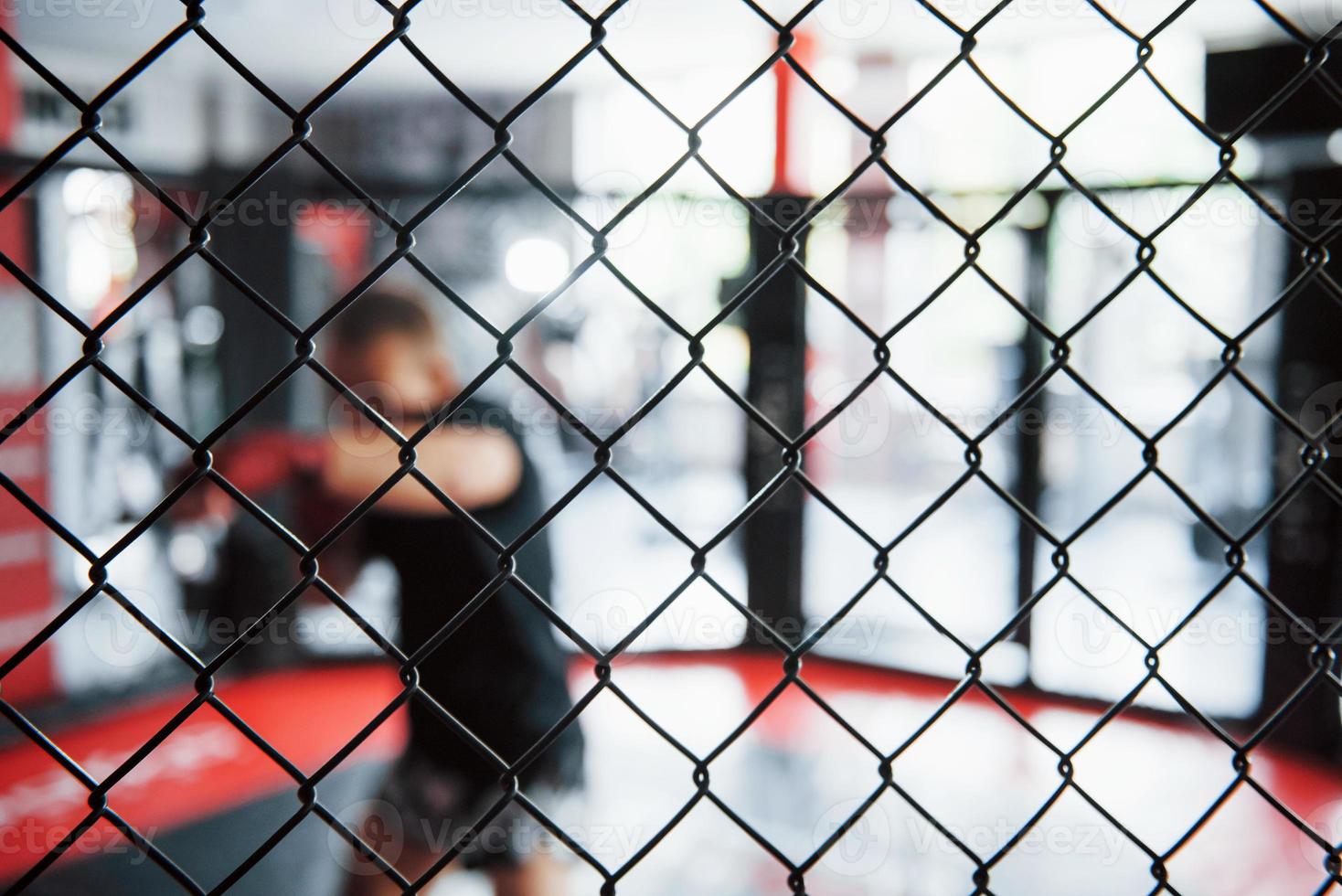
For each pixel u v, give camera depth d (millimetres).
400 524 1932
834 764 4387
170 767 4316
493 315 5973
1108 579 5168
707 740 4664
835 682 5566
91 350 554
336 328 1951
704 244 6066
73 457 4887
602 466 645
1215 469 4820
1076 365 5195
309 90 5102
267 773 4266
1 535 4660
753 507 672
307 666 5582
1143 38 713
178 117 5086
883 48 4680
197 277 5402
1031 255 5137
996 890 3254
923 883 3271
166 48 537
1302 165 4168
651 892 3217
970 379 5516
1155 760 4395
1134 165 4516
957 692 736
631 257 6125
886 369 695
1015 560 5391
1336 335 4301
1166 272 4812
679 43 4648
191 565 5227
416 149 5637
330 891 3236
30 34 4090
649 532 6402
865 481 5961
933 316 5527
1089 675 5023
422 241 5832
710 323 648
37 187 4496
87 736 4684
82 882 3215
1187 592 4902
